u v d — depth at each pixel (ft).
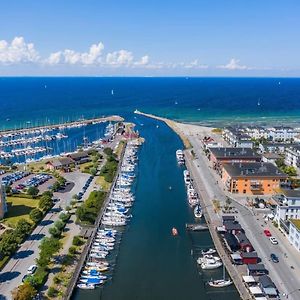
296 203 592.60
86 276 469.98
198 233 590.14
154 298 434.71
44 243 495.41
